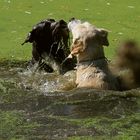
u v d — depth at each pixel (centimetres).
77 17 1805
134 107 1059
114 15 1831
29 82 1284
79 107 1062
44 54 1404
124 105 1069
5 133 949
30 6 1933
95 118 1008
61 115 1024
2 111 1052
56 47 1390
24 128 968
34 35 1400
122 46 1253
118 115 1022
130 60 1235
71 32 1336
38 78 1321
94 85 1194
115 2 1983
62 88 1230
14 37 1662
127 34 1648
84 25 1280
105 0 2006
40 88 1238
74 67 1377
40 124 984
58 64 1388
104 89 1180
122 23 1753
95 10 1883
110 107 1059
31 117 1018
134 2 1983
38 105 1080
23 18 1811
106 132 947
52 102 1094
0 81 1285
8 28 1733
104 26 1723
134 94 1130
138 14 1842
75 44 1251
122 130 955
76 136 930
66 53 1391
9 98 1130
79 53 1243
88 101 1093
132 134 938
